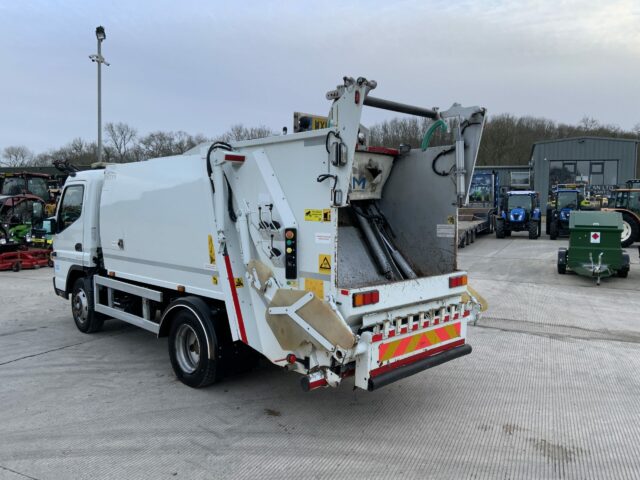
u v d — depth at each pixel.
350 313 3.54
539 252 16.56
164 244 5.12
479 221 22.31
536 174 38.72
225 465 3.46
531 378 5.14
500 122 54.38
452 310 4.40
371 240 4.64
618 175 36.91
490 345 6.28
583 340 6.50
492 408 4.41
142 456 3.59
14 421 4.16
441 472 3.37
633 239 17.52
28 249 14.78
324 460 3.53
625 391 4.80
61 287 7.22
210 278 4.57
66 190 6.96
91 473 3.37
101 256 6.51
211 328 4.59
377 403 4.52
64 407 4.45
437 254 4.66
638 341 6.46
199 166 4.55
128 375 5.27
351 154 3.44
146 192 5.34
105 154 45.78
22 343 6.46
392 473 3.35
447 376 5.21
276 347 3.99
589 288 10.16
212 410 4.37
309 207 3.71
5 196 15.97
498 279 11.27
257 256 4.14
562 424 4.09
